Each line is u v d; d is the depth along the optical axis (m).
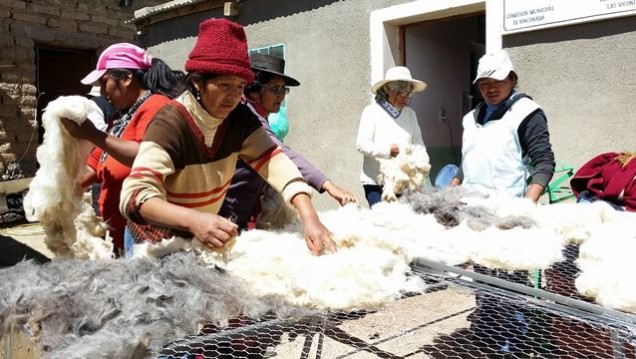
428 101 5.71
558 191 3.69
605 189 2.35
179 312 1.11
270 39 6.06
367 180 3.83
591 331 1.28
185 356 1.04
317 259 1.43
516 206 2.10
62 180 1.93
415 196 2.24
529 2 4.11
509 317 1.43
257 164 1.78
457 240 1.71
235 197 2.22
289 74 5.91
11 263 4.93
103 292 1.17
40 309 1.08
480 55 6.40
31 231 6.39
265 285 1.31
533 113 2.59
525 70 4.22
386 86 3.73
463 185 2.65
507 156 2.62
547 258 1.57
